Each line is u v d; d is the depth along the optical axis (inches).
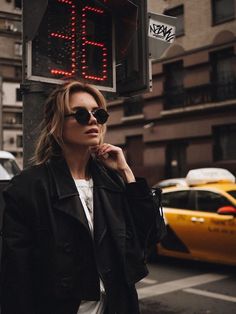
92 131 74.2
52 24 142.3
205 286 260.4
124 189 78.0
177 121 848.3
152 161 893.2
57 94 75.6
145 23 159.9
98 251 69.6
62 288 66.2
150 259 336.5
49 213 68.3
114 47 155.8
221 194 304.2
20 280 66.6
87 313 68.9
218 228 291.9
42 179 70.7
